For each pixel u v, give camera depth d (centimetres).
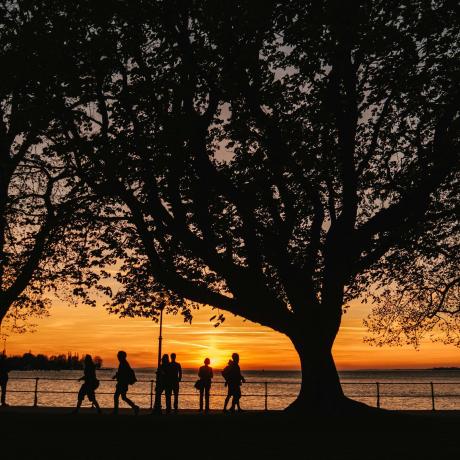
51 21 1883
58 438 1590
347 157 2027
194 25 1853
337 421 1928
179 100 1898
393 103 2019
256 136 1955
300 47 1814
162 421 2002
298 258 2206
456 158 1977
